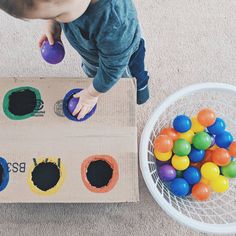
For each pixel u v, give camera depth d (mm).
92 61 968
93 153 960
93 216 1190
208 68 1314
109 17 717
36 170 958
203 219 1175
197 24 1344
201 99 1277
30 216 1189
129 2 762
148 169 1020
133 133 966
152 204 1195
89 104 951
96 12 706
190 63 1316
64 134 966
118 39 756
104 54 794
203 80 1308
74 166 958
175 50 1323
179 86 1300
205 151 1134
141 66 1087
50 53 976
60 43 981
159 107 1052
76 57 1305
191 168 1108
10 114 973
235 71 1313
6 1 594
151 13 1344
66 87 994
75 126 969
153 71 1307
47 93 989
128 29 759
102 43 766
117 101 979
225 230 1000
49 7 600
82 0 635
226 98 1280
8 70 1301
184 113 1259
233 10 1356
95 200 954
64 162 959
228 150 1113
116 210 1194
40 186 955
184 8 1352
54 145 962
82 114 960
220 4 1359
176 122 1093
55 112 976
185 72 1310
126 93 982
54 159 958
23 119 971
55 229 1184
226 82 1307
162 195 1053
